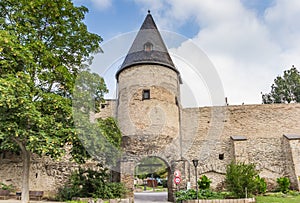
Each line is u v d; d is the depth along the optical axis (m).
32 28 8.45
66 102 8.09
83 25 9.97
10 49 7.15
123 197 10.24
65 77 8.55
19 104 6.93
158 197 13.63
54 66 8.76
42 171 12.68
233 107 15.30
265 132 14.70
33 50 8.20
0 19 8.16
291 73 26.25
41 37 9.29
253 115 15.04
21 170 12.55
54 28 9.22
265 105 15.15
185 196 9.47
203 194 9.57
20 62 7.61
